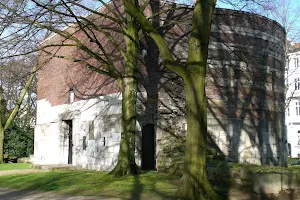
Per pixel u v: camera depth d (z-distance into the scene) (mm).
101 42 17594
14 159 28188
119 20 13211
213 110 17078
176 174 13172
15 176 15617
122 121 13297
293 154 51375
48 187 11984
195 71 9109
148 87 16016
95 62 17766
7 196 10898
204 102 9086
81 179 13141
